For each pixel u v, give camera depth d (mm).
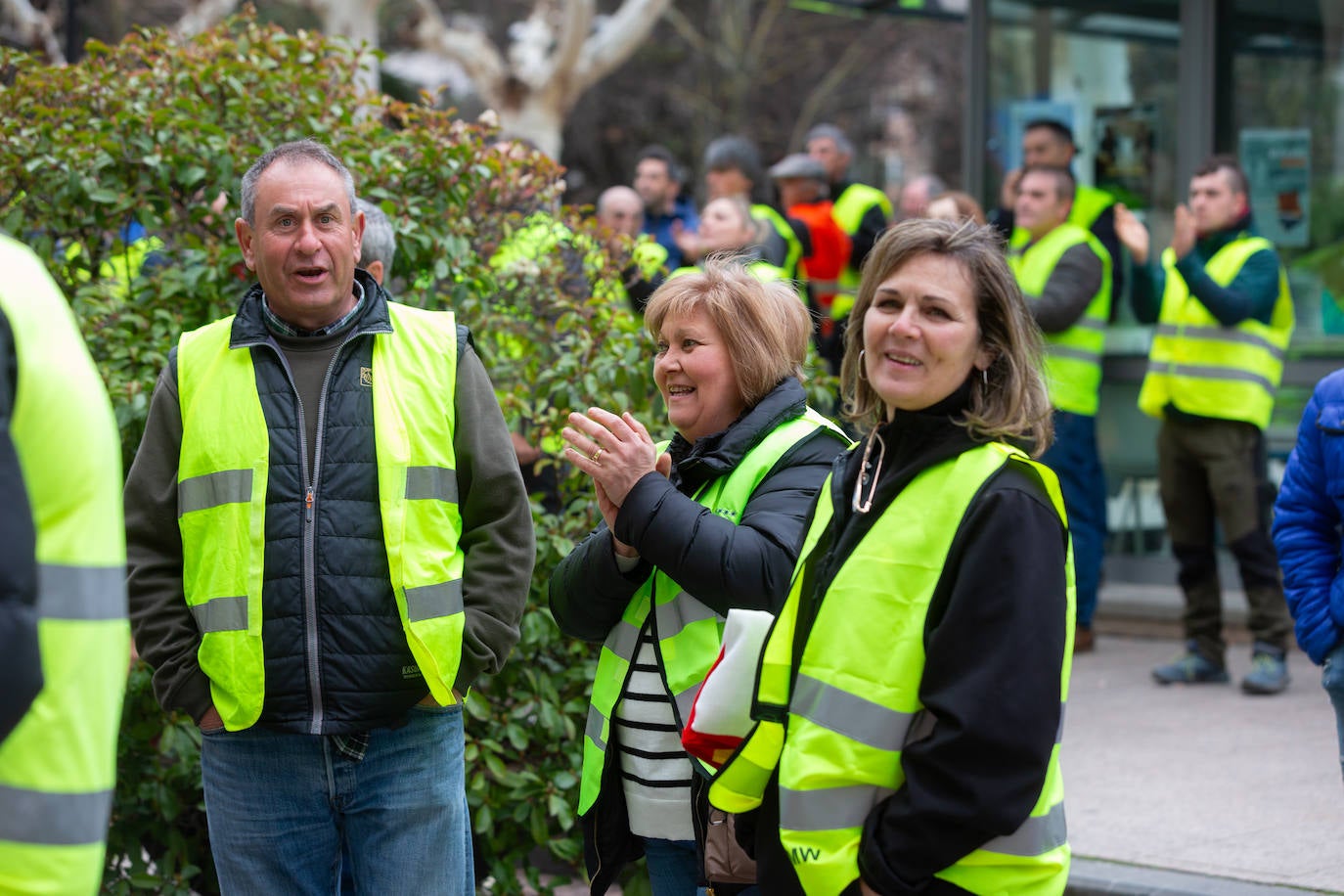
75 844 1946
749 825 2580
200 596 3111
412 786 3170
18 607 1740
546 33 17297
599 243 4848
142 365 4223
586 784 3152
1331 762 5449
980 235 2369
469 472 3260
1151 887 4211
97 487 1990
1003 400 2334
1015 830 2191
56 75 4535
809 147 8414
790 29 26188
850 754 2289
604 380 4449
